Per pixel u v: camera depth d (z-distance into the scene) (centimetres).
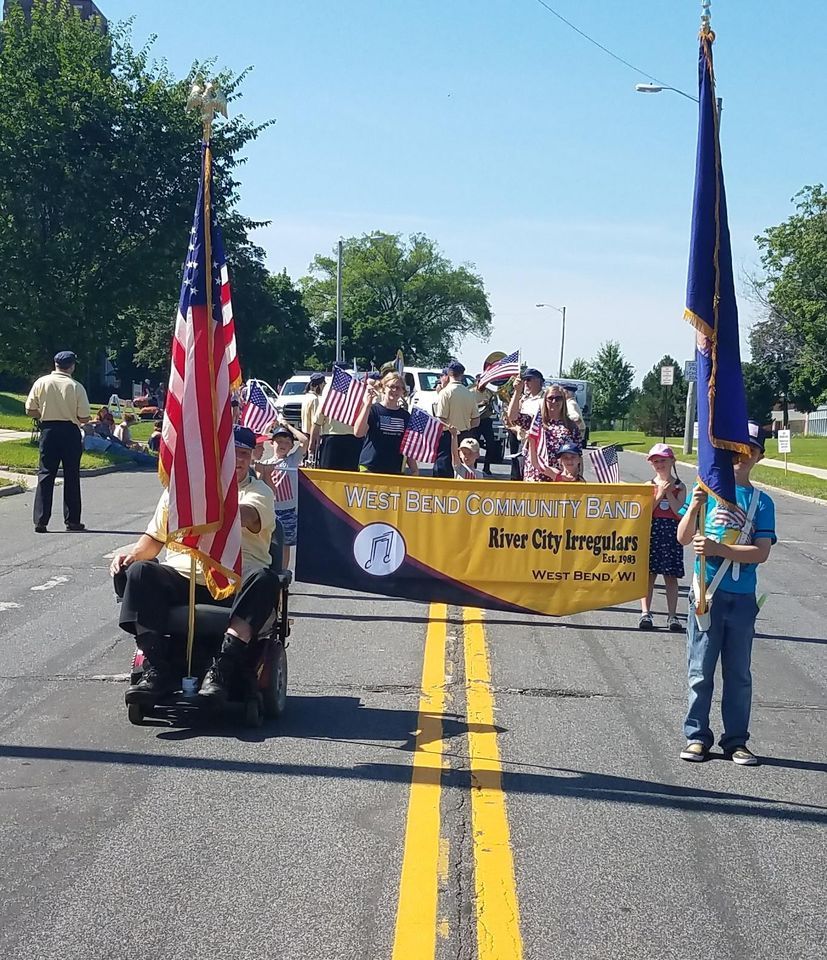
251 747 620
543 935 469
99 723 648
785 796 583
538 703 696
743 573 619
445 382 1295
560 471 952
